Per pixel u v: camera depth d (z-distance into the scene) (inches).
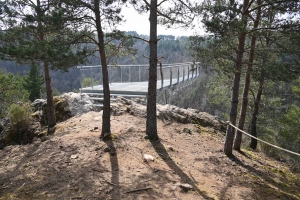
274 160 371.2
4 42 279.6
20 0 291.6
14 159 249.1
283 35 248.5
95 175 203.0
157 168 222.8
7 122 452.8
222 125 449.7
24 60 233.9
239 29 234.2
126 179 197.9
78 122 387.2
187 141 320.8
